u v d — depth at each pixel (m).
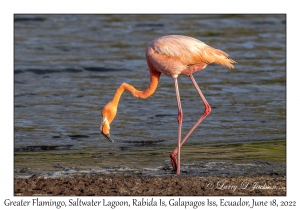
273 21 82.25
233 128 41.28
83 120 43.19
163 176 29.66
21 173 29.89
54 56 63.78
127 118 43.84
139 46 68.06
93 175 29.66
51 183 27.45
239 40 71.44
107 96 50.38
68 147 36.31
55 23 79.19
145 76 57.38
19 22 78.81
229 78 57.09
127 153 34.88
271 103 48.75
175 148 34.84
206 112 32.88
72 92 51.38
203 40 70.56
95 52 65.56
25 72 57.62
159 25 78.12
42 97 49.56
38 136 38.75
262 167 31.31
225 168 31.19
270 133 39.91
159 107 47.16
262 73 58.62
